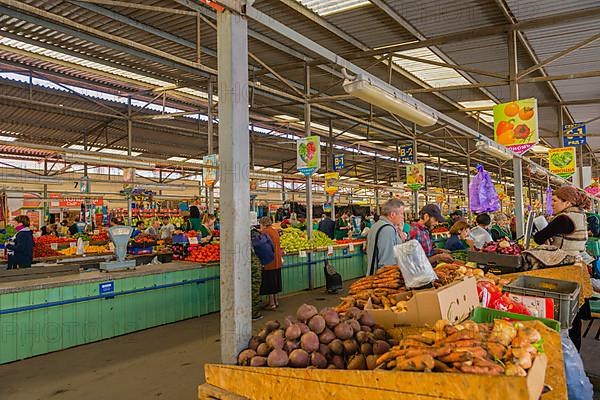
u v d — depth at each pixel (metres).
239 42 2.59
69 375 4.32
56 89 10.73
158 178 23.61
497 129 7.38
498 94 12.05
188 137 16.11
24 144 5.09
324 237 10.30
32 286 4.84
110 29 7.47
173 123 14.69
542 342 2.07
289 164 24.55
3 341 4.63
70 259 9.13
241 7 2.57
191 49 8.47
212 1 2.46
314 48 3.01
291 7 6.79
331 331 2.25
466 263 4.44
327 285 8.84
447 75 10.29
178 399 3.76
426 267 2.69
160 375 4.31
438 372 1.66
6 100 10.50
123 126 13.83
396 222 4.21
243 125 2.60
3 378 4.25
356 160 24.98
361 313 2.40
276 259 7.27
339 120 15.41
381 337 2.28
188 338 5.56
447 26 7.65
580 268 3.68
